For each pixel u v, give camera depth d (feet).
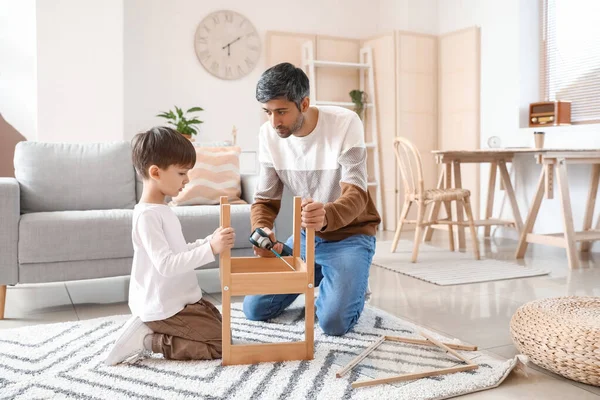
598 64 13.43
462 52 16.39
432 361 5.33
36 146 9.05
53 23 13.28
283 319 6.91
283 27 17.06
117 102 13.89
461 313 7.38
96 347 5.75
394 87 16.65
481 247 13.41
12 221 7.12
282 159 6.57
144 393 4.55
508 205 14.93
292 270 5.84
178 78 15.69
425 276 9.78
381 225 17.26
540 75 14.90
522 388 4.79
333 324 6.12
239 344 5.79
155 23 15.33
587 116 13.73
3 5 14.87
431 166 17.33
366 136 17.63
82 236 7.43
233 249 8.47
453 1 16.88
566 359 4.86
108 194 9.19
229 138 16.40
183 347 5.38
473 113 16.08
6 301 8.13
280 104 5.50
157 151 5.26
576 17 13.97
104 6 13.70
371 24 18.49
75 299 8.29
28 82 15.19
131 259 7.78
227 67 16.25
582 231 11.93
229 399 4.43
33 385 4.71
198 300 5.61
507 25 14.99
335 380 4.83
